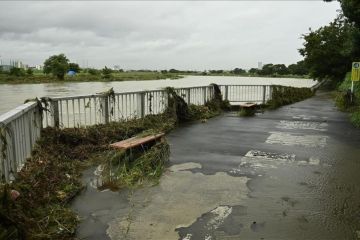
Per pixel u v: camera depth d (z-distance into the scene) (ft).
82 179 18.69
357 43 57.77
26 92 114.21
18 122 16.90
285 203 15.80
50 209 14.14
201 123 38.27
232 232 13.03
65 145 23.03
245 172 20.47
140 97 32.45
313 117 44.55
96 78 284.20
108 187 17.60
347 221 13.99
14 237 11.03
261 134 32.48
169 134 31.68
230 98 60.39
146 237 12.60
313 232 13.05
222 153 24.94
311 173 20.36
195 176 19.57
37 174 16.89
